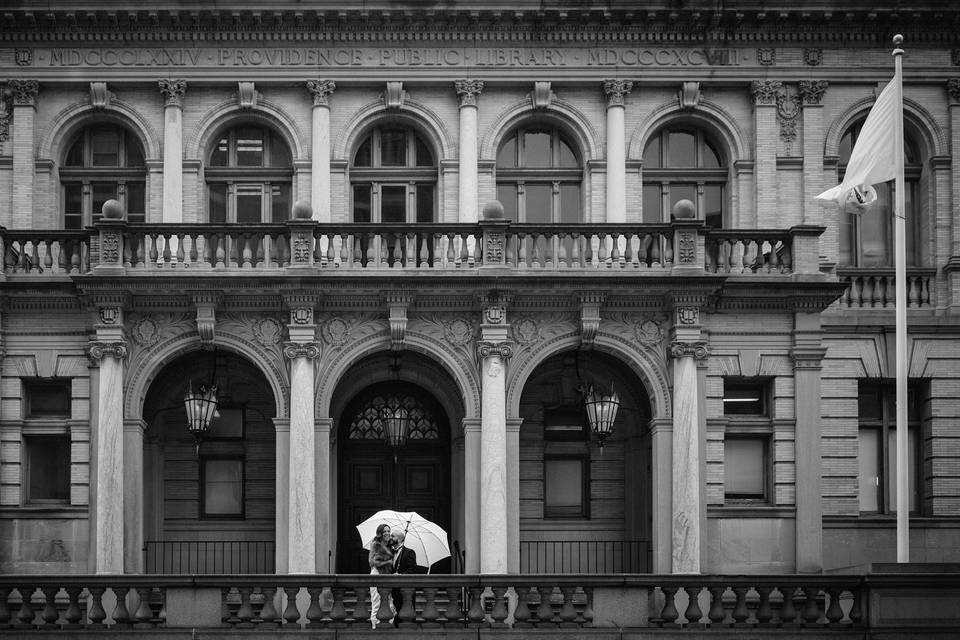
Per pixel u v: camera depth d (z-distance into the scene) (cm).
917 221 3672
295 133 3612
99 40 3591
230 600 2567
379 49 3612
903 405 2802
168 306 3322
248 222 3572
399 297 3297
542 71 3612
